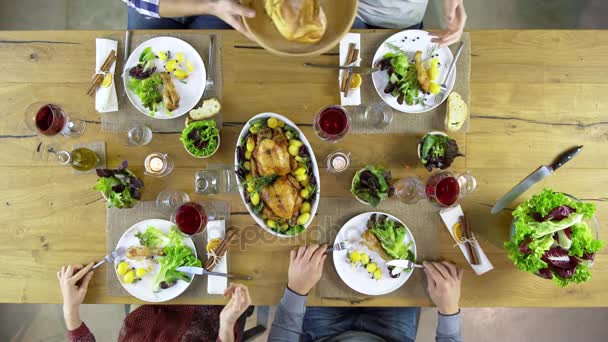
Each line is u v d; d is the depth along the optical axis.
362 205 1.50
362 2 1.67
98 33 1.50
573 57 1.51
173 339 1.60
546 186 1.50
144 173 1.50
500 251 1.50
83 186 1.51
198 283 1.49
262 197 1.35
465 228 1.47
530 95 1.51
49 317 2.47
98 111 1.49
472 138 1.51
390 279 1.47
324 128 1.39
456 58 1.44
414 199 1.47
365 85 1.49
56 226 1.51
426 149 1.40
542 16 2.48
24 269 1.51
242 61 1.49
